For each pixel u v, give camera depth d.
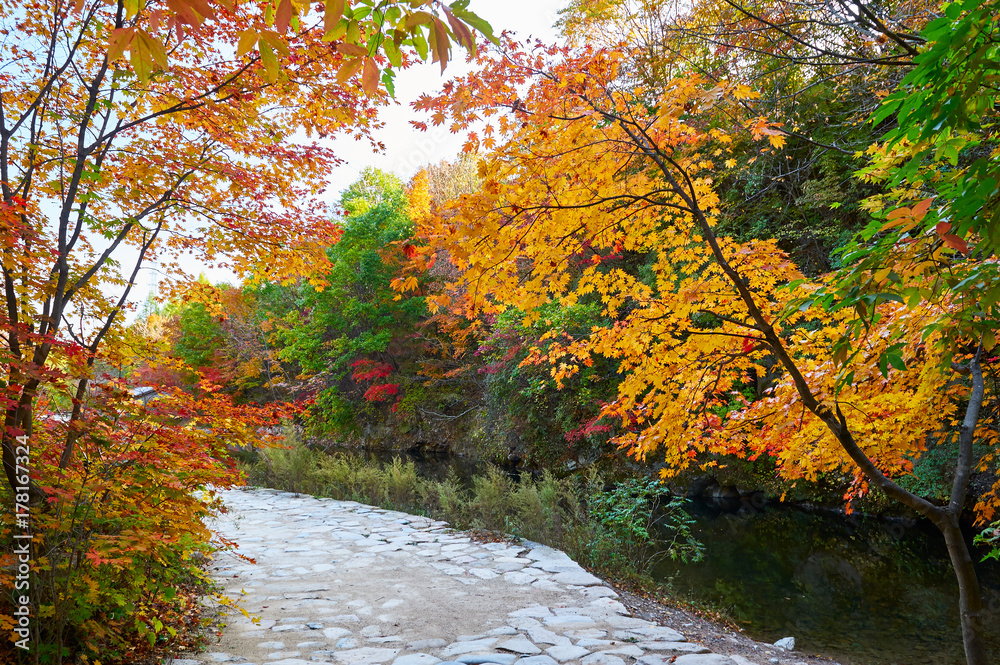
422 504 9.11
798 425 3.33
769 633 5.11
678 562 7.21
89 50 3.74
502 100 2.78
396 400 20.17
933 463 8.05
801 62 3.79
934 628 5.24
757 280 3.21
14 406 2.70
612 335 3.41
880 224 1.77
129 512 3.26
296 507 8.88
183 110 3.91
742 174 9.30
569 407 13.54
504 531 7.13
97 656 3.20
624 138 2.89
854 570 7.00
